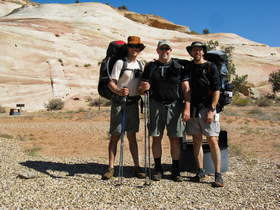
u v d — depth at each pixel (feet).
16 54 156.76
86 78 152.35
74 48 187.32
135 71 17.89
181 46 254.06
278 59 261.85
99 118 68.90
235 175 19.19
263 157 25.71
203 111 17.03
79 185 16.65
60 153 28.91
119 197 14.70
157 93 17.39
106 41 218.59
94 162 23.30
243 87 148.05
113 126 18.11
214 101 16.57
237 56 254.27
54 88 136.05
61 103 113.91
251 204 13.85
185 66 17.29
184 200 14.37
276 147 30.96
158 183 17.21
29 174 17.80
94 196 14.83
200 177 17.74
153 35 290.76
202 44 16.90
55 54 170.71
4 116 83.30
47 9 303.68
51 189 15.80
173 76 17.12
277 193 15.30
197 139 17.70
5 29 194.70
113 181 17.57
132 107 18.34
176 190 15.88
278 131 44.65
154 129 17.61
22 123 62.08
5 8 387.14
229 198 14.71
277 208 13.38
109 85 17.54
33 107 118.93
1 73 137.49
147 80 17.46
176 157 17.98
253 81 201.67
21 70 145.07
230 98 17.44
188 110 16.99
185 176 19.03
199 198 14.67
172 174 18.11
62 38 200.54
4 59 148.97
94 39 216.95
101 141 37.47
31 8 314.14
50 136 41.91
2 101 119.03
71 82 144.87
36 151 28.84
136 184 17.01
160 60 17.35
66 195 14.89
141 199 14.42
